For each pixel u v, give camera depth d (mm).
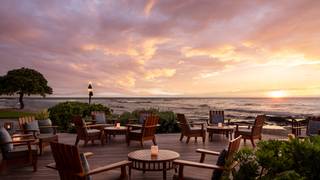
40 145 7855
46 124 9383
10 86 39875
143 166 5242
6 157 6141
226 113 36688
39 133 8805
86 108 14344
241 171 2941
